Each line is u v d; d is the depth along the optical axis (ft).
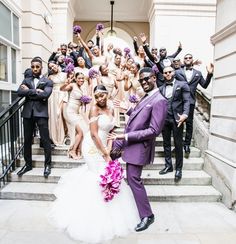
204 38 29.43
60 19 27.96
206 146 15.14
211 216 11.18
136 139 9.18
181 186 13.62
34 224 10.24
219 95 13.65
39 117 13.30
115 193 8.81
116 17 39.19
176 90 13.16
